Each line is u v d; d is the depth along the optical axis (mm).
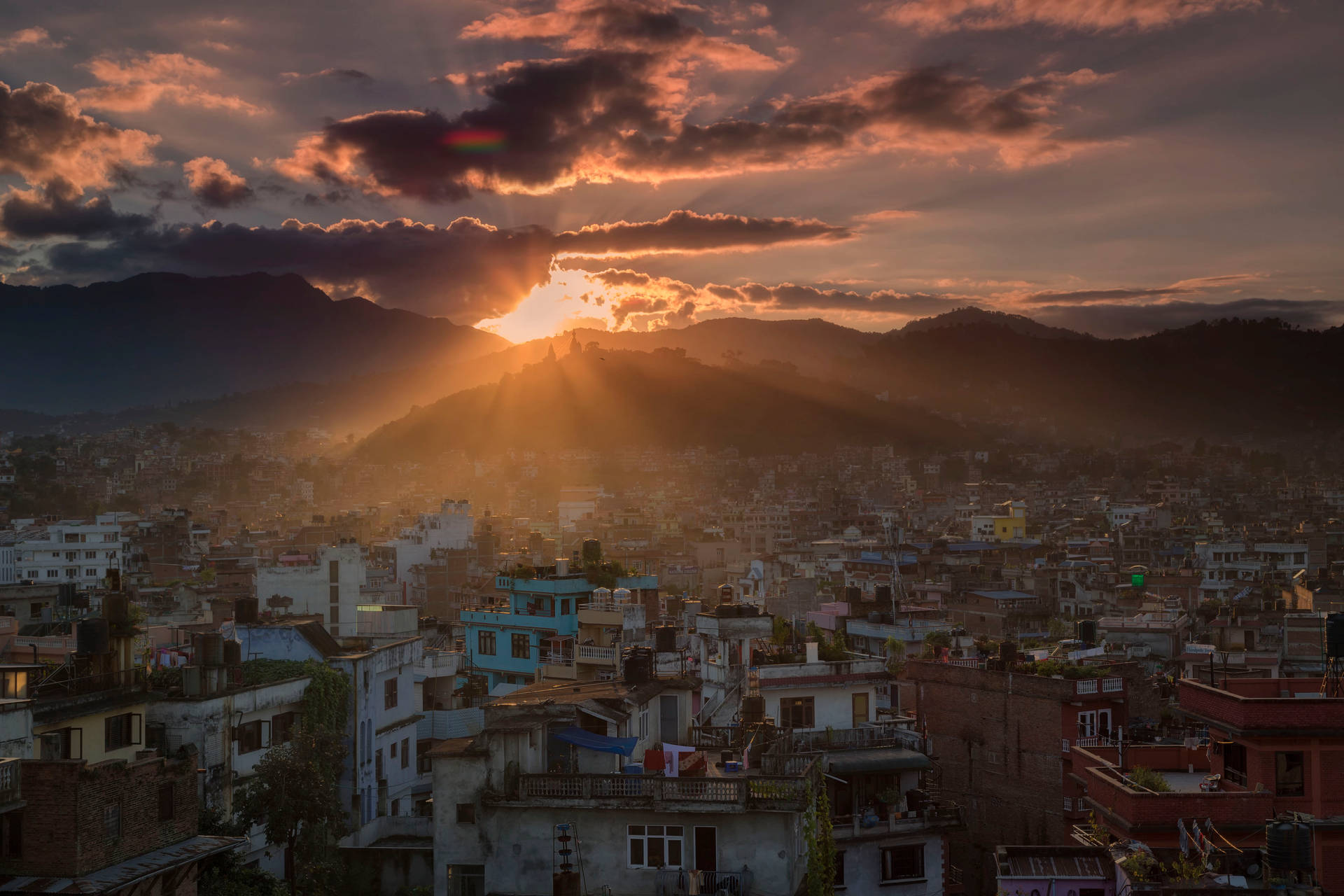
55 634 81125
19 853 38531
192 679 54000
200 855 42000
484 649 99188
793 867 46156
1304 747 45031
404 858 56156
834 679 65375
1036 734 67250
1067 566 182375
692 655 78562
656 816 46812
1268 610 130500
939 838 59438
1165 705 76812
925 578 167125
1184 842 43188
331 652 67188
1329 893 42406
